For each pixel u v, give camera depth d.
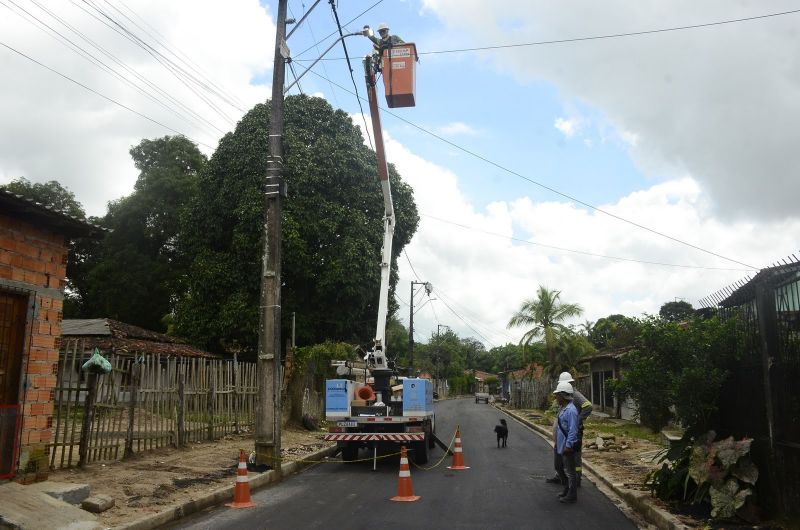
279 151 13.73
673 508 8.74
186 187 38.12
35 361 9.51
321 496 10.62
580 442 11.18
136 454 12.80
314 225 25.80
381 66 14.91
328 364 26.44
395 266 29.83
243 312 25.64
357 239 26.38
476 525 8.42
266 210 13.65
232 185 26.59
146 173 38.91
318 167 26.48
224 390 17.28
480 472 13.54
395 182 29.31
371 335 28.88
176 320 29.22
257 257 25.56
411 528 8.24
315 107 28.27
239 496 9.81
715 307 10.35
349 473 13.45
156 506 8.84
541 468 14.17
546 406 42.47
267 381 12.92
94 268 38.41
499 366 99.00
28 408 9.33
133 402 12.62
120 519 8.05
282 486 11.70
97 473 10.85
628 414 29.50
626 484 11.15
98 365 11.25
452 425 28.69
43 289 9.77
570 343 40.34
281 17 13.90
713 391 9.64
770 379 7.84
